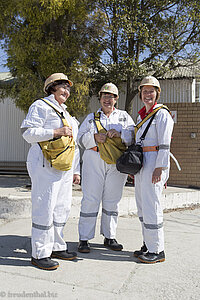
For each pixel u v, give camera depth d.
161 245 3.76
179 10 9.00
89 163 4.20
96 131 4.20
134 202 6.69
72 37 8.68
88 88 8.88
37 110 3.48
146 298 2.79
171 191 7.93
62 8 7.82
